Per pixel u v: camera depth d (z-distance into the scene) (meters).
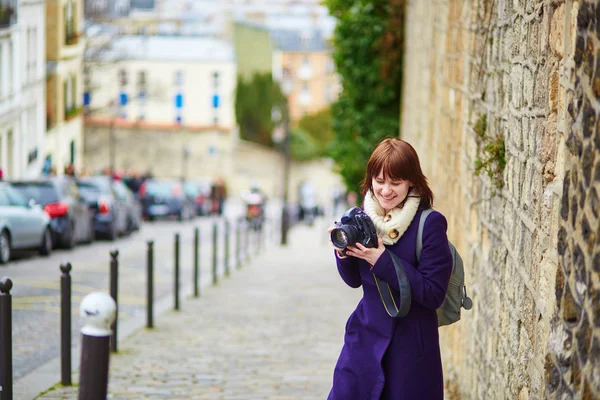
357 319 4.63
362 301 4.65
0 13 40.75
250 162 97.62
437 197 11.26
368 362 4.52
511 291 5.50
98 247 26.11
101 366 5.39
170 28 122.00
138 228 35.34
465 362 7.52
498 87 6.37
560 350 3.86
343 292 17.20
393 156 4.47
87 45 57.06
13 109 42.59
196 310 13.94
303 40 142.25
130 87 98.06
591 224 3.45
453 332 8.45
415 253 4.50
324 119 117.12
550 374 4.05
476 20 7.64
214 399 7.86
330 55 24.00
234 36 118.94
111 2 109.50
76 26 55.50
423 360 4.49
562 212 3.98
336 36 23.58
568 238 3.84
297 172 105.94
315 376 8.93
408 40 19.98
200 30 120.44
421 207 4.59
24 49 44.44
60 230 22.94
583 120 3.65
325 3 23.58
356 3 23.14
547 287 4.37
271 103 111.12
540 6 4.86
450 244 4.71
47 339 10.75
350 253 4.45
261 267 23.69
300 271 22.50
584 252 3.54
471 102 7.88
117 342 10.20
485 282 6.63
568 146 3.93
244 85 111.75
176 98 100.19
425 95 13.99
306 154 106.38
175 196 45.66
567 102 4.07
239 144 96.88
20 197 20.53
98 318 5.38
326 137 116.25
